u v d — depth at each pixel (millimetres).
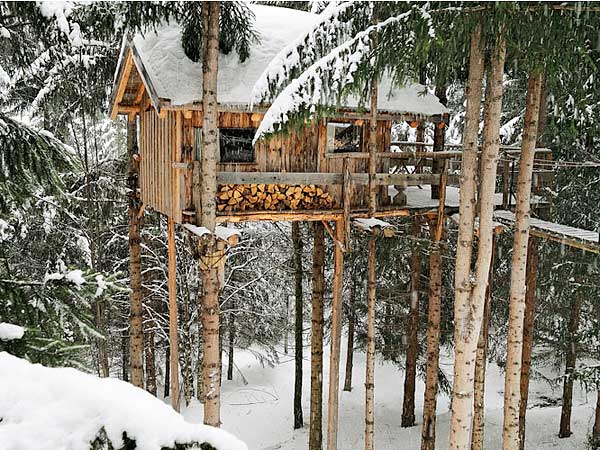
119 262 16062
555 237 9734
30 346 5020
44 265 13227
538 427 14828
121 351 19297
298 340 16219
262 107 9258
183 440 2309
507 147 11891
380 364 21359
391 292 16750
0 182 5625
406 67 6738
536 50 6328
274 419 17047
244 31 9414
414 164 12594
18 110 12180
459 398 7469
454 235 16531
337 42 6520
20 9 5832
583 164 10797
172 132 9594
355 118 10312
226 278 17594
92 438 2307
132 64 10148
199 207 9203
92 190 13633
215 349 8781
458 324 7363
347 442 15227
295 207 10328
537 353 18234
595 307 13023
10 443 2281
